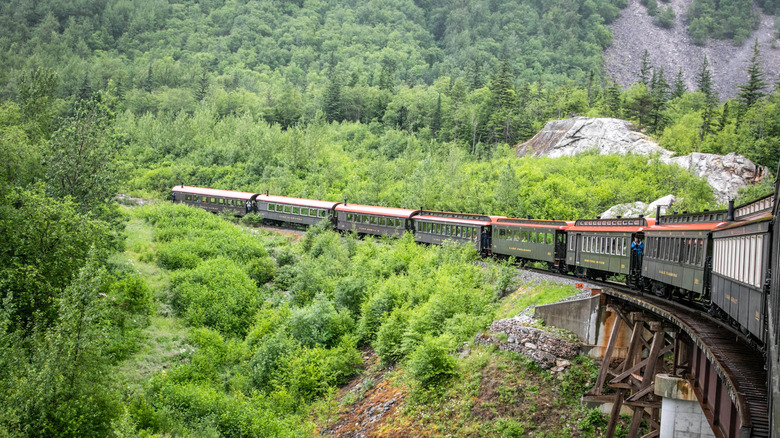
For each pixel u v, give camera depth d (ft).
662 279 87.97
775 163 299.79
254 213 233.35
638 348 83.20
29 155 134.41
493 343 98.22
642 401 72.49
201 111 422.00
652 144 322.34
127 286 134.21
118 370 106.01
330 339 128.47
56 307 94.38
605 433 77.82
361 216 202.69
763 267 45.80
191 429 94.07
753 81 383.65
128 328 122.93
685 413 63.52
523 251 141.49
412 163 322.75
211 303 141.18
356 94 491.31
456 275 136.15
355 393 107.76
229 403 100.83
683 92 489.67
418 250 169.58
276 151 345.92
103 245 116.26
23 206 107.34
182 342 125.29
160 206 224.53
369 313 131.13
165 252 168.45
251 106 500.74
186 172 318.65
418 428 87.92
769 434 31.76
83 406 76.38
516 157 368.27
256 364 118.21
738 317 55.31
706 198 229.86
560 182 253.03
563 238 130.31
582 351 89.45
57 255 100.78
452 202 239.50
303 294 149.89
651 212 199.93
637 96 400.26
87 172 133.18
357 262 162.91
